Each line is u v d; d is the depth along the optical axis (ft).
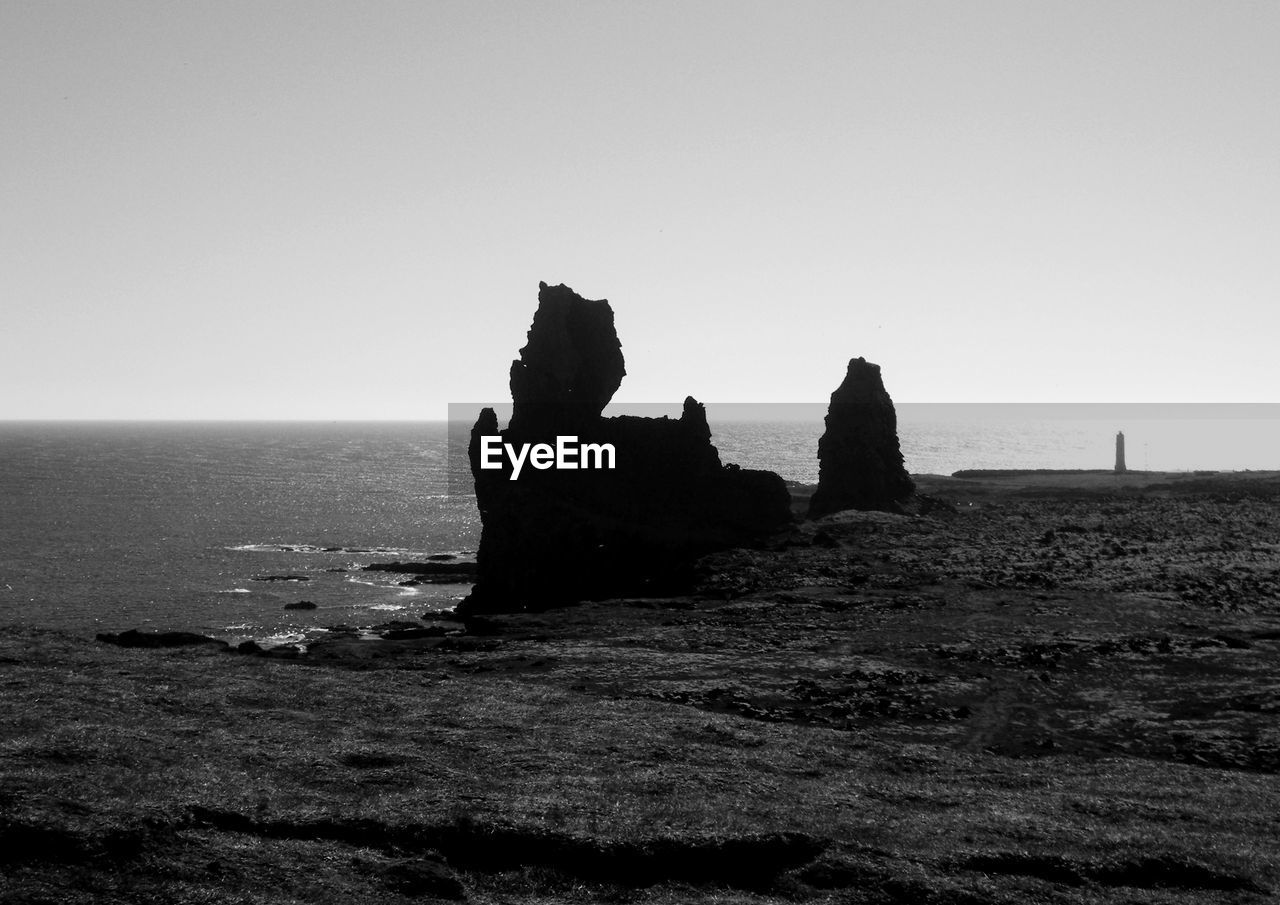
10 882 62.75
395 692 131.64
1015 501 407.64
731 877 75.46
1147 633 178.19
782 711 132.36
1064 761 112.68
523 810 81.82
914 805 92.02
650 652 171.53
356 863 71.31
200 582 371.76
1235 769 112.16
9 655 139.54
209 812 75.77
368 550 465.88
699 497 293.64
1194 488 432.25
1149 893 74.84
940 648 168.86
